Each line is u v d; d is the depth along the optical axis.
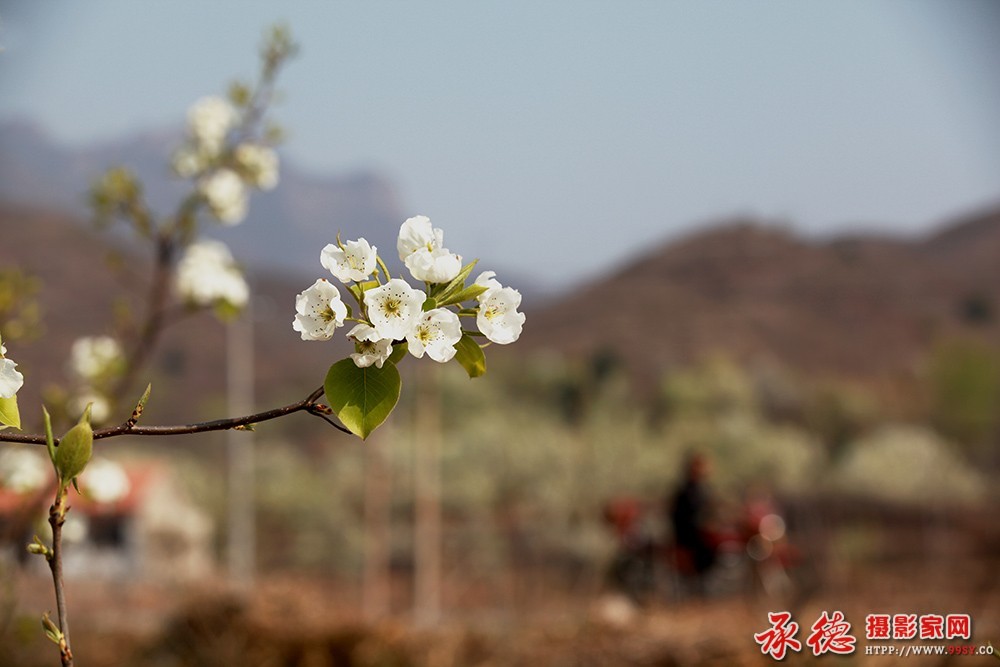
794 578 11.90
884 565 17.97
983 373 32.62
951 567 14.53
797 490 25.53
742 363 71.75
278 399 32.81
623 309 82.69
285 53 5.31
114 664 7.83
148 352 5.01
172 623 7.85
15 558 4.46
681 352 74.62
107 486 4.57
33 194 113.25
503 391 27.83
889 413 34.41
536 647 7.36
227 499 23.81
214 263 5.23
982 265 93.75
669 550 12.09
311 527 21.80
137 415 1.85
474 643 7.48
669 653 6.90
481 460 22.64
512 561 19.81
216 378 62.34
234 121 5.31
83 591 13.50
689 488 12.33
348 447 25.73
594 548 18.97
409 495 21.27
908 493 24.67
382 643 7.46
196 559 19.33
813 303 86.00
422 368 15.48
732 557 11.96
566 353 74.25
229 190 5.17
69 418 4.62
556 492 21.80
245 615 7.59
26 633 4.48
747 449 26.62
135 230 5.06
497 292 1.96
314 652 7.42
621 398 26.92
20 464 4.38
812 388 35.66
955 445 28.08
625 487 22.73
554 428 24.98
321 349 30.89
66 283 66.44
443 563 19.91
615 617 7.71
